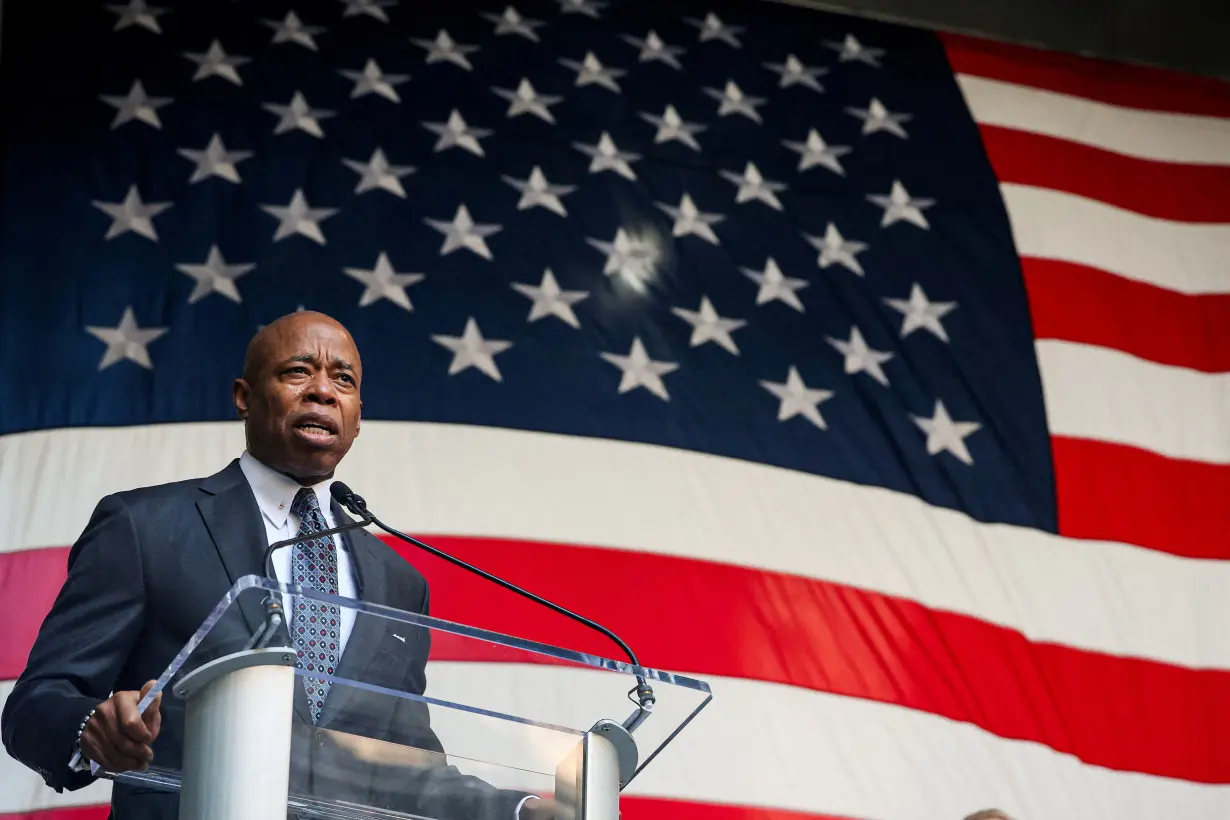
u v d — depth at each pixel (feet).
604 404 27.45
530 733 8.86
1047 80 37.01
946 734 25.54
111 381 25.20
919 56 36.60
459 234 29.19
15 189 27.35
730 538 26.43
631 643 24.70
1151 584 28.50
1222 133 36.83
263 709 7.70
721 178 32.27
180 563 11.57
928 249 32.27
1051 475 29.45
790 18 36.73
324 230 28.40
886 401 29.50
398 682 8.91
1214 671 27.71
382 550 13.17
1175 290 33.14
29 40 29.91
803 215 32.12
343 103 30.76
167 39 30.83
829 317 30.50
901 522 27.86
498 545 24.98
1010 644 26.99
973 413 29.94
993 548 28.12
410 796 8.39
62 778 9.73
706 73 34.58
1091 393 30.83
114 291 26.43
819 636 25.84
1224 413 31.30
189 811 7.56
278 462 13.00
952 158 34.27
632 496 26.32
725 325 29.60
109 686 11.02
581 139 31.89
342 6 32.94
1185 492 29.94
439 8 33.81
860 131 34.35
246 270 27.35
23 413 24.50
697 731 24.22
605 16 35.14
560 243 29.73
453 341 27.48
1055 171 34.68
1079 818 25.49
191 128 29.25
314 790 8.22
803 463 28.02
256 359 13.43
